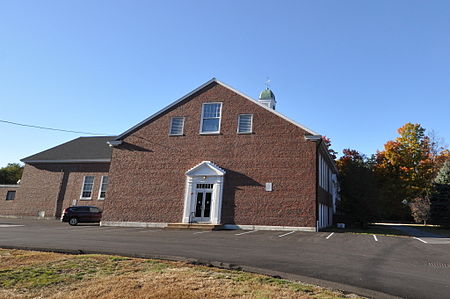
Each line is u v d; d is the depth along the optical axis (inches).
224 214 814.5
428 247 495.8
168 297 216.4
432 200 1300.4
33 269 289.4
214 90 920.3
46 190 1224.8
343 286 254.2
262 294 224.5
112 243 474.9
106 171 1167.6
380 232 845.2
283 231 732.7
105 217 908.0
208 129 898.7
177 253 390.9
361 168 1091.9
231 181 834.2
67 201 1181.7
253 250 429.7
